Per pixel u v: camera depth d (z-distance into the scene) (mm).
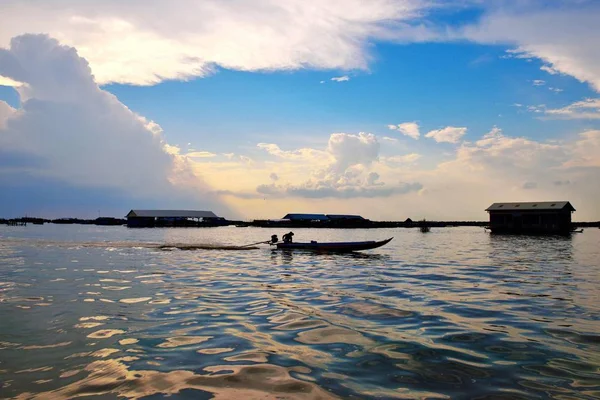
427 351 7836
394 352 7777
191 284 15992
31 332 9070
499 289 14852
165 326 9594
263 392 6004
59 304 12000
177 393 5984
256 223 139625
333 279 17453
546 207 71500
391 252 33094
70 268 21047
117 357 7492
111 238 56156
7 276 17953
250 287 15305
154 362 7234
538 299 12969
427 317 10539
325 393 5980
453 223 157000
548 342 8414
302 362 7234
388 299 12961
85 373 6750
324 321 10125
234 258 27172
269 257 27922
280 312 11109
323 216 126125
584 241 51562
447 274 19109
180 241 49969
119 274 18844
